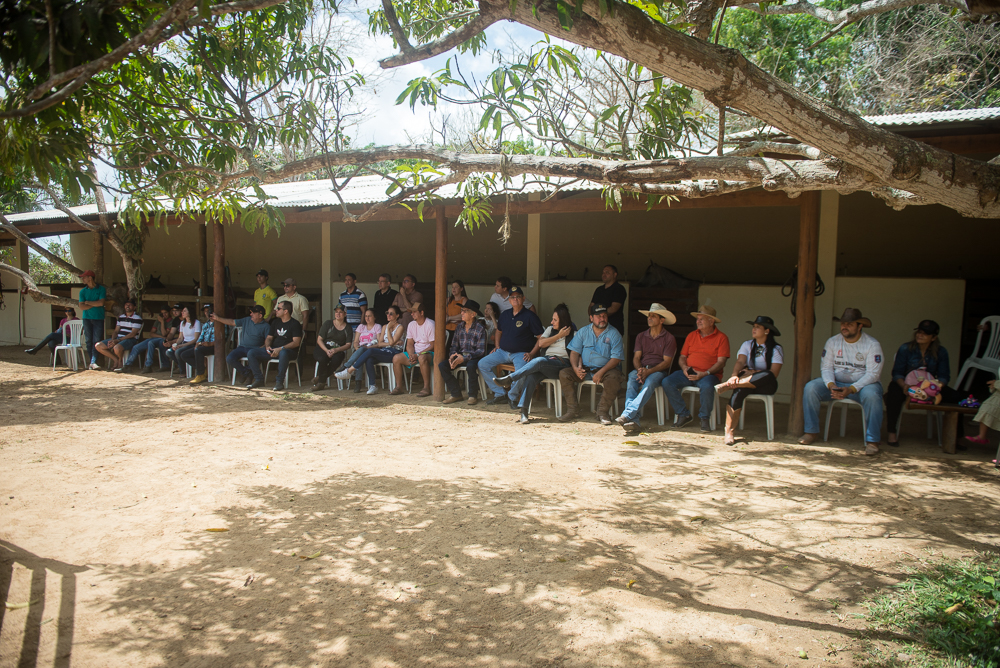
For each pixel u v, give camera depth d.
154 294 11.84
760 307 8.93
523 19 2.89
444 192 8.01
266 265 15.15
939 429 6.55
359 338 9.67
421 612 3.31
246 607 3.37
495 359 8.41
